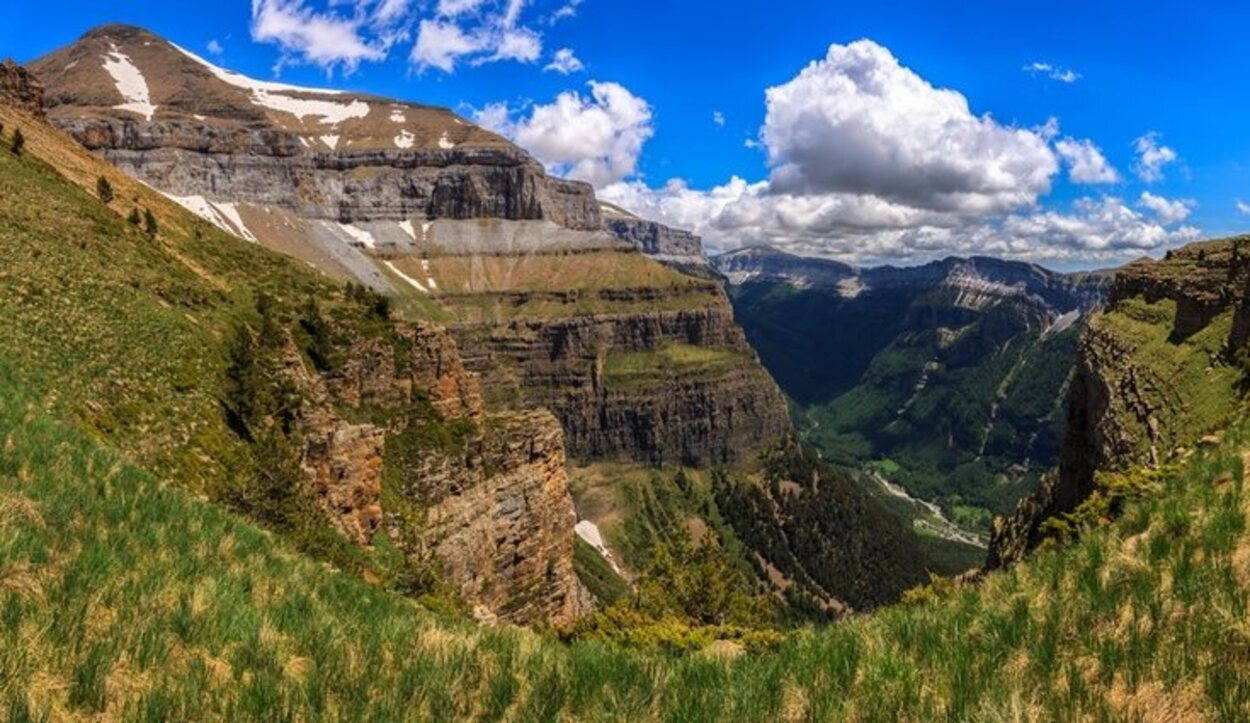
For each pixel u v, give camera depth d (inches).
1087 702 343.9
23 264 1998.0
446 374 3137.3
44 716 305.3
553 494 3481.8
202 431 1828.2
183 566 569.9
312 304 2898.6
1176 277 3612.2
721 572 2573.8
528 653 498.9
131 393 1748.3
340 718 357.4
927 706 358.9
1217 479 658.8
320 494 2140.7
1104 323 3951.8
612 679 446.0
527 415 3535.9
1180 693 337.1
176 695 342.6
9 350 1493.6
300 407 2263.8
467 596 2768.2
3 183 2738.7
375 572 1966.0
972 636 456.1
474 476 3006.9
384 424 2837.1
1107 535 593.9
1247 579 432.5
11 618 376.8
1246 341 2196.1
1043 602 486.6
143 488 804.0
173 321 2233.0
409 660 452.4
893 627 504.7
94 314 1961.1
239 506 1630.2
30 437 843.4
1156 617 417.7
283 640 454.0
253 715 346.0
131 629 401.4
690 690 418.6
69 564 485.1
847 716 363.6
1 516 536.4
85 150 4662.9
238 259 3919.8
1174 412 2311.8
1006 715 328.8
